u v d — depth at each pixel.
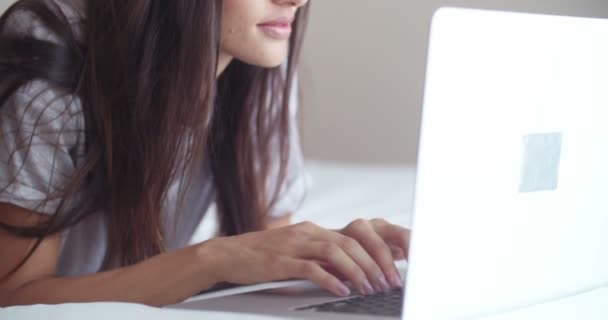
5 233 1.13
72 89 1.18
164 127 1.21
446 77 0.75
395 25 2.79
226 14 1.20
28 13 1.20
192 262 1.03
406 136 2.82
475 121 0.79
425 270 0.79
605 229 0.98
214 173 1.40
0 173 1.12
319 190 2.05
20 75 1.15
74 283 1.06
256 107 1.42
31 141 1.12
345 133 2.85
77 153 1.18
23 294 1.07
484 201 0.82
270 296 1.00
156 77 1.20
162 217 1.31
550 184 0.88
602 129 0.93
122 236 1.22
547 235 0.91
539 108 0.84
